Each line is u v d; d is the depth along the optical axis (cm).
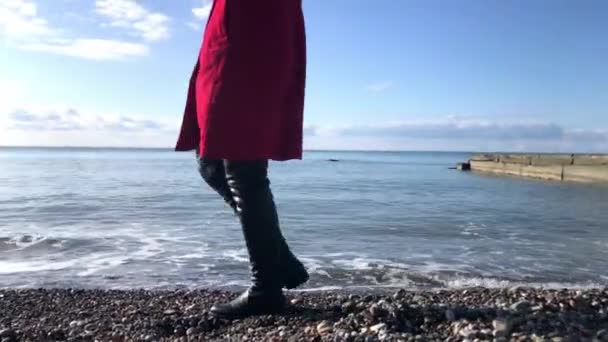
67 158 14438
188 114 371
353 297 512
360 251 1300
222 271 1012
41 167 7788
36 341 397
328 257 1200
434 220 2058
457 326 363
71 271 1008
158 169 7362
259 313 400
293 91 370
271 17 340
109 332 416
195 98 368
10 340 400
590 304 421
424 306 412
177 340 371
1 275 971
